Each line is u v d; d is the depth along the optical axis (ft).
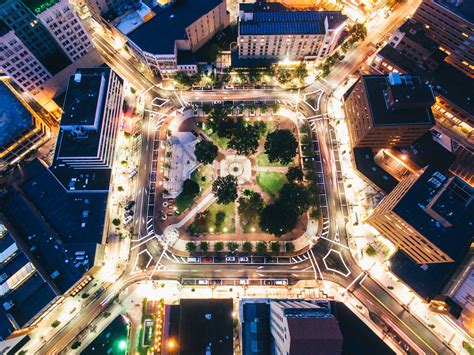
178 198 538.47
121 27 615.16
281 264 504.84
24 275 434.71
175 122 598.34
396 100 467.52
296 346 311.27
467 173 525.75
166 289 488.44
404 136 505.25
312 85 625.00
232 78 628.28
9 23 473.67
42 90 557.74
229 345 412.16
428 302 451.53
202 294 485.97
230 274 499.10
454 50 578.25
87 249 465.88
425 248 430.20
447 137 561.84
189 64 594.65
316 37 572.92
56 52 560.20
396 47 588.91
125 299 483.51
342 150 574.56
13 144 522.06
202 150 533.96
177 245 514.27
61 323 468.75
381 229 487.20
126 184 551.59
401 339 460.96
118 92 570.87
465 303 436.76
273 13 594.24
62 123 481.05
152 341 450.71
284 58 627.46
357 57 643.86
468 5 537.65
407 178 492.95
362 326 409.28
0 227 457.68
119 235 517.55
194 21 582.76
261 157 570.05
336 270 501.97
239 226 524.11
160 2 654.94
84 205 502.79
